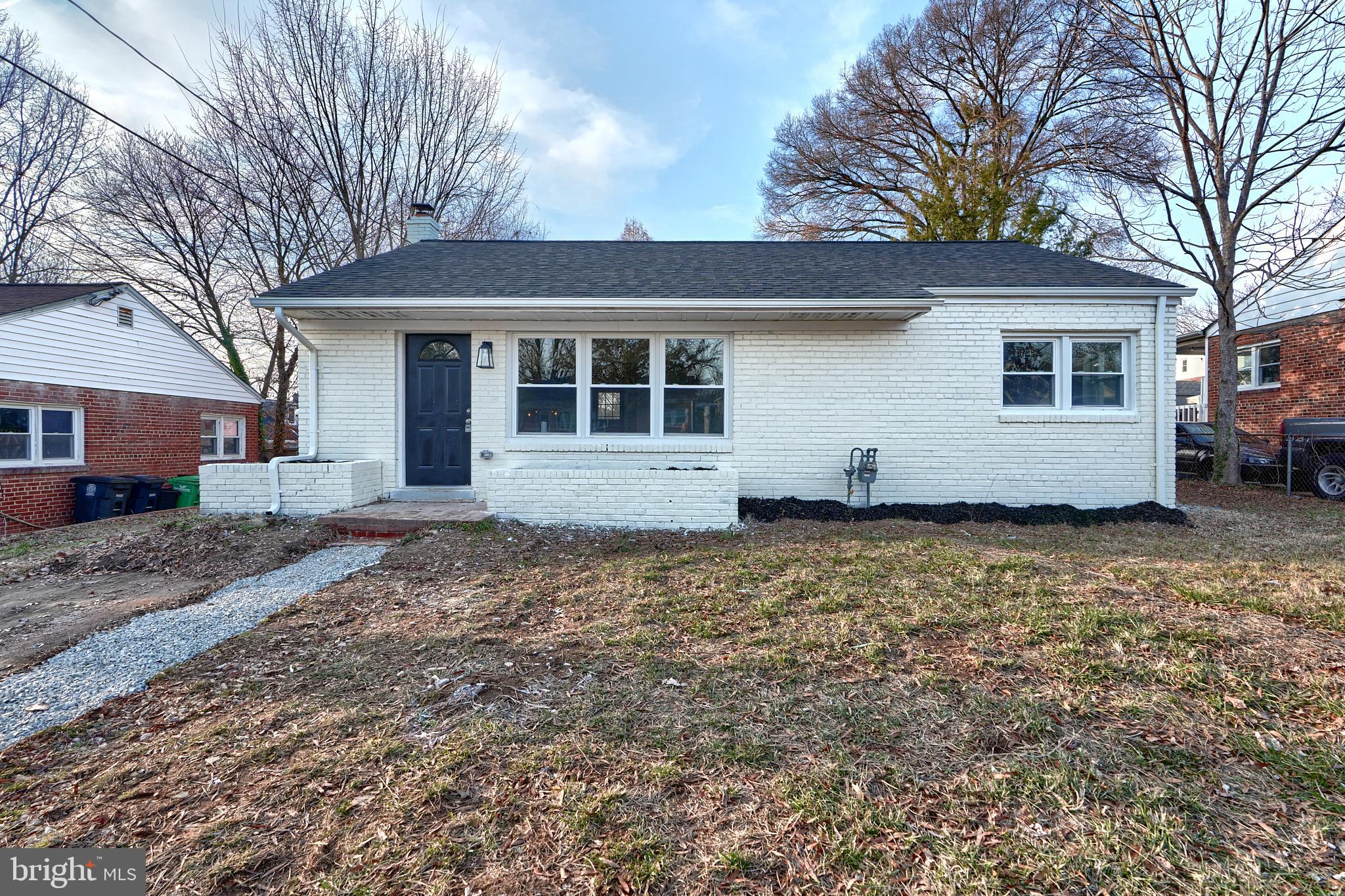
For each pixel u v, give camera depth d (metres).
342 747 2.55
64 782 2.34
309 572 5.31
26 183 17.92
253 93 15.91
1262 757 2.40
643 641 3.65
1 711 2.91
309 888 1.82
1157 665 3.15
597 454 8.02
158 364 13.22
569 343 8.09
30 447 10.42
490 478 7.00
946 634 3.64
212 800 2.22
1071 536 6.52
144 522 8.02
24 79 17.14
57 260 18.59
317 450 7.93
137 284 18.00
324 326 7.93
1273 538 6.39
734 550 5.78
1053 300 7.91
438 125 17.98
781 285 7.73
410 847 1.98
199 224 17.81
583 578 4.96
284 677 3.25
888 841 1.99
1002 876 1.84
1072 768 2.34
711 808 2.16
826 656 3.39
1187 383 30.75
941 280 8.09
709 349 8.15
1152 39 10.46
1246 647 3.35
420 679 3.20
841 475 8.09
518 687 3.09
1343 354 11.77
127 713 2.89
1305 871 1.84
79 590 4.92
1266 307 13.38
